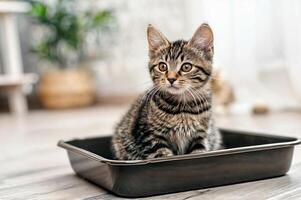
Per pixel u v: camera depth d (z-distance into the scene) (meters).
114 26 4.23
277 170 1.45
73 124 3.16
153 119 1.38
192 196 1.28
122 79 4.33
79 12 4.30
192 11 3.40
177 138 1.41
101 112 3.83
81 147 1.74
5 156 2.09
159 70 1.44
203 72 1.44
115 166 1.25
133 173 1.25
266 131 2.41
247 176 1.40
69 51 4.52
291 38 2.99
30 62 5.01
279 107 3.22
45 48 4.36
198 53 1.43
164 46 1.46
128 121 1.52
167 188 1.30
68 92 4.32
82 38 4.31
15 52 4.11
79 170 1.58
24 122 3.43
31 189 1.48
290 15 2.97
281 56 3.18
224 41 3.24
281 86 3.23
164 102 1.38
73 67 4.59
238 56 3.25
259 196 1.26
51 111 4.15
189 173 1.31
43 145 2.36
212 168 1.34
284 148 1.43
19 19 4.92
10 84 4.04
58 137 2.62
